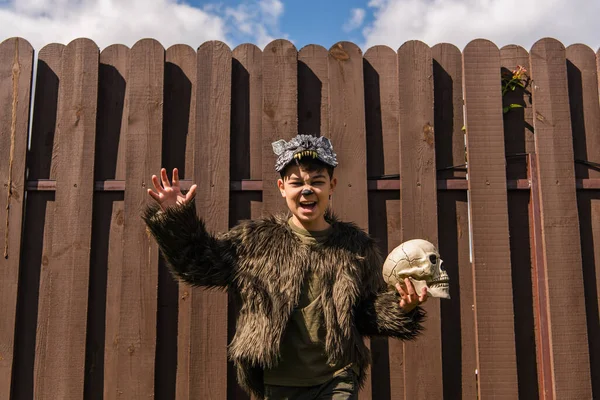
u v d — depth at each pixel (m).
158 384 3.12
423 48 3.28
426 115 3.22
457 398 3.09
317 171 2.26
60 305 3.12
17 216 3.17
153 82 3.27
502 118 3.21
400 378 3.11
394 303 2.24
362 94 3.26
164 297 3.18
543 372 3.05
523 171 3.26
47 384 3.07
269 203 3.17
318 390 2.15
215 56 3.28
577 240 3.13
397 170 3.25
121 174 3.26
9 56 3.29
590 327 3.13
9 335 3.08
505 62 3.33
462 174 3.25
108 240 3.21
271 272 2.19
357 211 3.17
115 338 3.14
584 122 3.28
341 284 2.18
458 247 3.20
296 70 3.27
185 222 2.18
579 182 3.21
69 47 3.29
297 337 2.18
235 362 2.33
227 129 3.21
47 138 3.28
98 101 3.29
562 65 3.26
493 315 3.07
